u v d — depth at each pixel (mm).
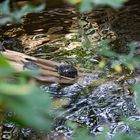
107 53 1736
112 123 2910
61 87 3463
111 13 5547
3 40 4828
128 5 5789
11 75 562
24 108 488
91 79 3631
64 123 2877
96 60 3955
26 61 3490
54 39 4785
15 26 5301
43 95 505
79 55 4164
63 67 3645
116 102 3258
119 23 5156
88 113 3119
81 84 3541
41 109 495
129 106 3152
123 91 3395
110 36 4660
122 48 4172
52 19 5535
